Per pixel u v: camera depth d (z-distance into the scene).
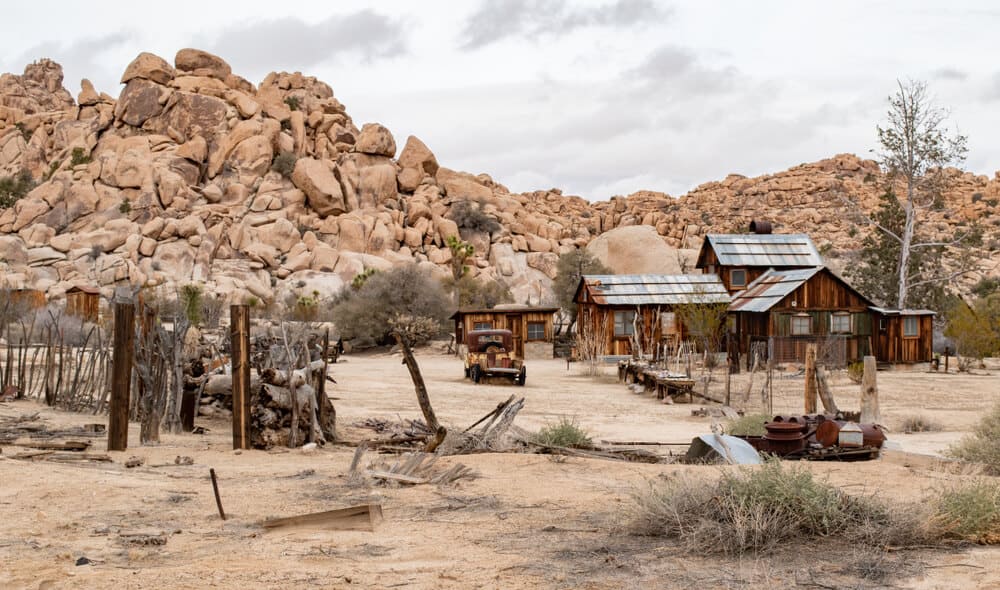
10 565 7.52
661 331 55.00
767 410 25.38
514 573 7.36
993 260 119.31
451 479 12.09
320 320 73.62
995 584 6.81
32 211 106.38
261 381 16.39
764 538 8.21
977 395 33.25
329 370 44.56
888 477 12.34
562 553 8.05
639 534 8.84
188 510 10.12
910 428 21.80
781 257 58.47
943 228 144.12
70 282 91.19
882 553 7.87
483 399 29.89
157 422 16.38
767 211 176.00
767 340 48.56
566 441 16.03
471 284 91.69
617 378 42.25
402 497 11.02
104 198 107.50
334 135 135.75
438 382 37.78
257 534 8.89
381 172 124.00
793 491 8.61
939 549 8.03
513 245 125.56
